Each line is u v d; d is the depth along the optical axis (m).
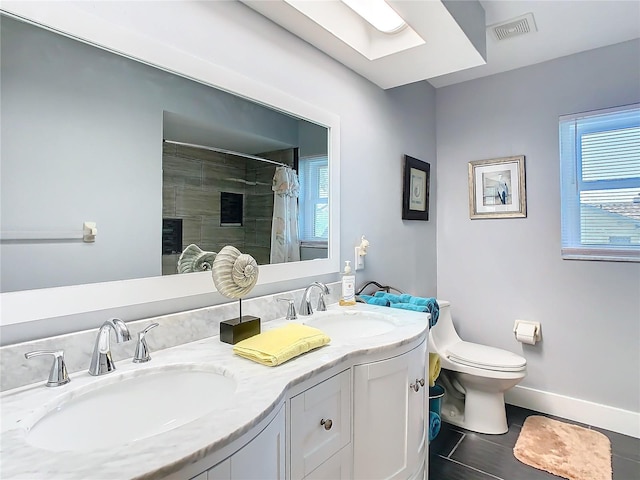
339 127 1.92
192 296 1.27
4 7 0.87
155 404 0.99
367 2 1.53
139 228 1.14
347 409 1.18
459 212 2.85
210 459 0.66
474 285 2.79
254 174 1.51
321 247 1.82
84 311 1.01
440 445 2.10
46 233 0.95
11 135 0.89
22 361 0.88
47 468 0.58
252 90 1.46
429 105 2.86
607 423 2.26
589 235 2.35
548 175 2.48
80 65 1.01
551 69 2.47
